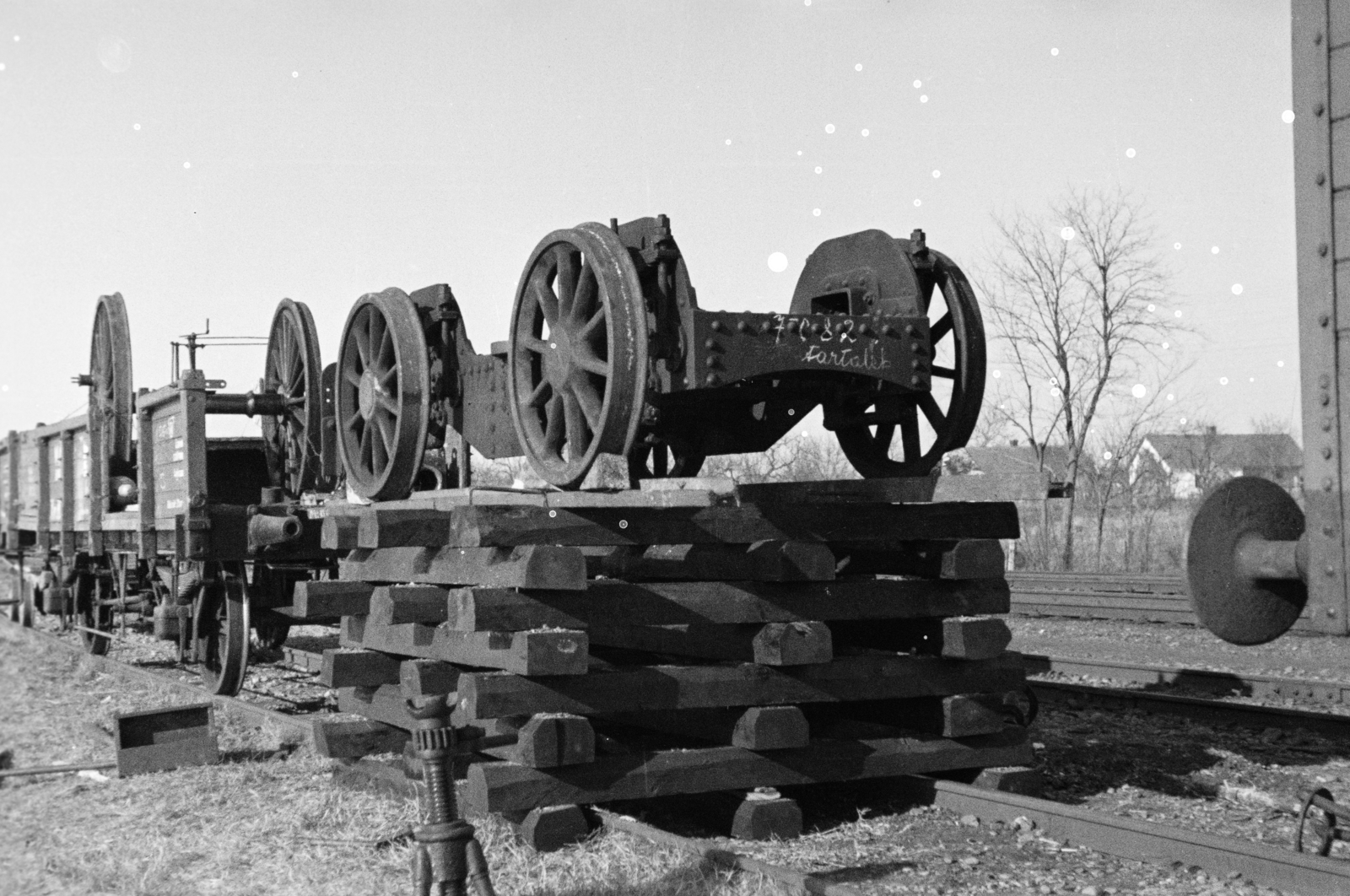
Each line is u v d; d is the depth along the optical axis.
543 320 6.60
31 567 18.67
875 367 5.93
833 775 5.96
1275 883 4.77
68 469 14.58
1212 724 8.68
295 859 5.51
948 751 6.27
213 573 10.15
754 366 5.65
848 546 6.85
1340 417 3.36
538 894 4.82
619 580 7.10
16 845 6.20
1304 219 3.51
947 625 6.23
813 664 5.98
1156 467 28.02
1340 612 3.25
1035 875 5.02
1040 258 26.08
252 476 13.16
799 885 4.71
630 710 5.63
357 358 8.58
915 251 6.53
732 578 6.07
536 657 5.29
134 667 12.38
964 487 5.93
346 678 6.95
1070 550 25.39
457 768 6.58
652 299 5.88
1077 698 9.81
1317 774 7.05
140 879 5.35
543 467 6.30
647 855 5.18
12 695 11.26
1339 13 3.42
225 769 7.53
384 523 6.25
